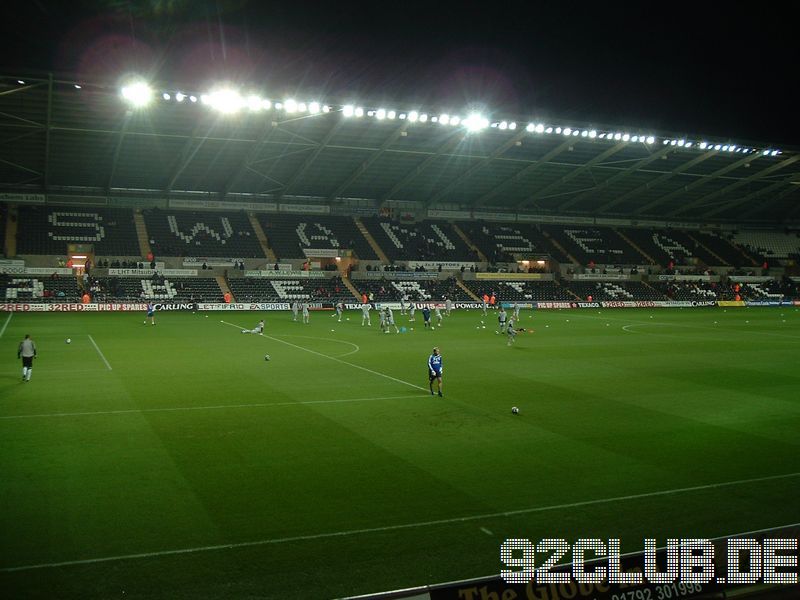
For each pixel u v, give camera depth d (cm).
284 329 4597
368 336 4197
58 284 6038
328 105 5056
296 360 3055
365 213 8012
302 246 7281
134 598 867
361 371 2753
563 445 1641
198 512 1162
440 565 972
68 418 1850
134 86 4441
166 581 913
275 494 1259
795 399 2258
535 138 6331
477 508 1202
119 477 1348
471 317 5962
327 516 1152
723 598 828
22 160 5903
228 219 7300
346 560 984
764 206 9006
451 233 8250
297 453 1541
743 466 1480
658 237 9338
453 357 3250
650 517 1173
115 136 5478
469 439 1686
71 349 3309
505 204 8538
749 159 7044
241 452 1542
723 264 9025
